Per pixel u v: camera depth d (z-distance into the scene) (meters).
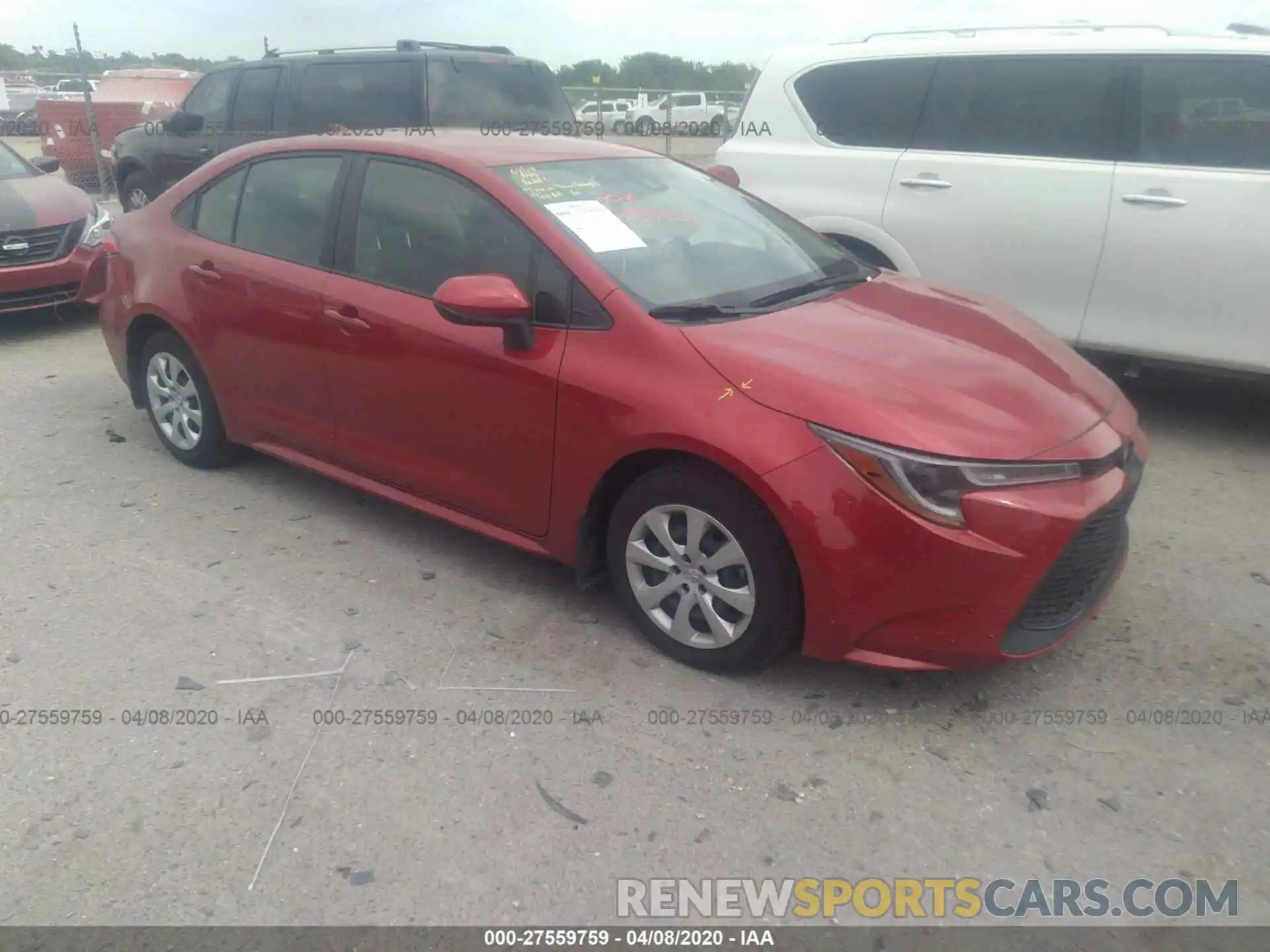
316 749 3.02
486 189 3.72
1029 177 5.53
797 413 3.00
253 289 4.34
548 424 3.45
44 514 4.55
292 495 4.79
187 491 4.81
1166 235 5.17
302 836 2.69
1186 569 4.10
